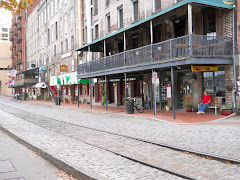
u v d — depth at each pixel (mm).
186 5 12844
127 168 5258
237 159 5676
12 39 75375
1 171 5551
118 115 16969
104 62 19766
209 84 15180
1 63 83438
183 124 11508
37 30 50594
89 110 20953
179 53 13070
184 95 16781
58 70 39688
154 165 5535
